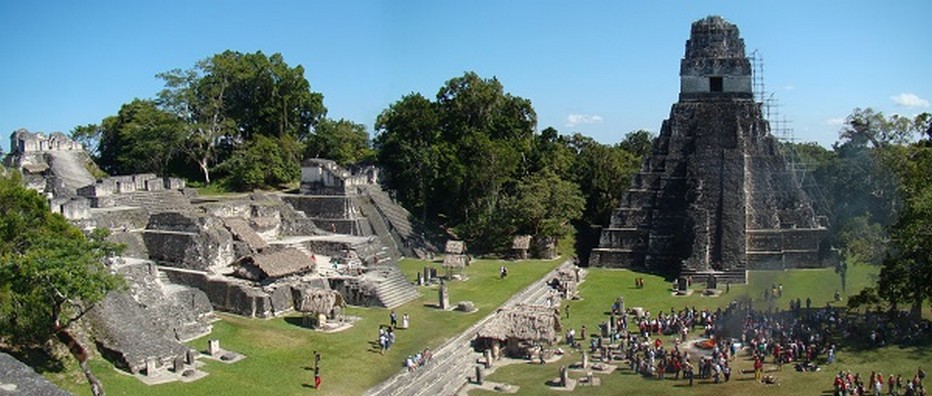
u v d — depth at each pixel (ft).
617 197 326.24
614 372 149.69
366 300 191.11
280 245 214.69
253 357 143.43
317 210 269.03
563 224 286.46
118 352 130.00
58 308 122.42
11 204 133.80
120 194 223.51
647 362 147.23
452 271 240.73
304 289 181.57
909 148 229.45
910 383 122.62
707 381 140.36
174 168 320.50
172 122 300.81
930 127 264.31
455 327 174.60
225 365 137.49
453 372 147.13
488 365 154.51
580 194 303.68
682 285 223.30
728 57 278.26
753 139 272.72
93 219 188.03
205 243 193.26
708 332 172.14
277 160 306.76
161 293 156.56
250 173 295.07
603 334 175.52
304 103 354.54
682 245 260.62
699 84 279.69
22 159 261.03
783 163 269.03
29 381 82.38
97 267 126.52
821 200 275.59
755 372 139.54
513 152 312.29
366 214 273.75
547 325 160.56
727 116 272.10
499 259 276.00
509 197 296.71
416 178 317.83
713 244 251.19
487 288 219.41
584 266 288.51
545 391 138.21
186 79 316.19
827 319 171.12
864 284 217.77
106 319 135.03
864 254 178.09
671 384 139.85
